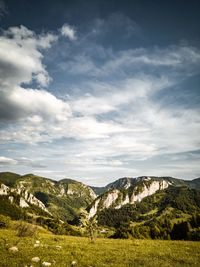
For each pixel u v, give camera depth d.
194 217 114.81
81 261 19.30
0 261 16.98
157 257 23.30
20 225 33.97
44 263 16.97
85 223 42.34
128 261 20.52
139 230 112.81
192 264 20.77
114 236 115.56
